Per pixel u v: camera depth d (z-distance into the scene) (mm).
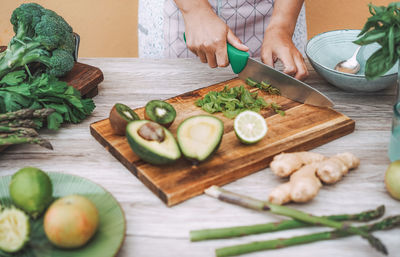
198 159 881
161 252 751
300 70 1281
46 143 960
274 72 1202
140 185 920
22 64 1181
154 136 872
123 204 865
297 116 1119
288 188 831
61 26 1230
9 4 2660
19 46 1182
